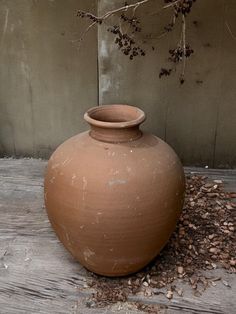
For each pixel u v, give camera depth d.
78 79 2.86
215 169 2.98
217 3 2.52
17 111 3.03
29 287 1.96
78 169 1.75
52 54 2.81
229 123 2.86
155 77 2.75
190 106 2.83
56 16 2.69
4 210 2.51
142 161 1.76
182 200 1.91
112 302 1.88
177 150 2.98
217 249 2.16
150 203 1.74
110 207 1.71
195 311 1.83
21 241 2.25
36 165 3.05
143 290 1.93
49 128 3.06
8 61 2.87
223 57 2.67
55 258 2.13
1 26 2.77
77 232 1.79
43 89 2.93
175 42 2.63
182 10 1.91
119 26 2.56
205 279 1.99
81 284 1.97
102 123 1.77
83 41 2.74
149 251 1.87
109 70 2.77
